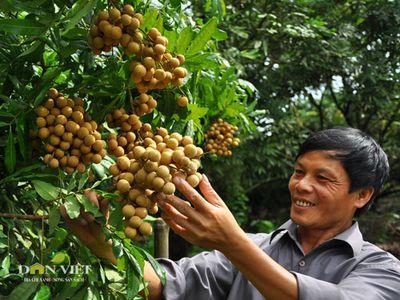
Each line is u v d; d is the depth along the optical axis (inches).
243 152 162.7
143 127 45.6
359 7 178.5
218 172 166.2
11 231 46.9
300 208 56.5
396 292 51.9
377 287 51.3
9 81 45.4
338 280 55.1
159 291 57.1
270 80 163.8
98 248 46.4
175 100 50.1
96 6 42.1
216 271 60.4
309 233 59.1
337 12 178.7
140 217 39.5
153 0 50.8
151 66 41.3
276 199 235.0
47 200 42.9
